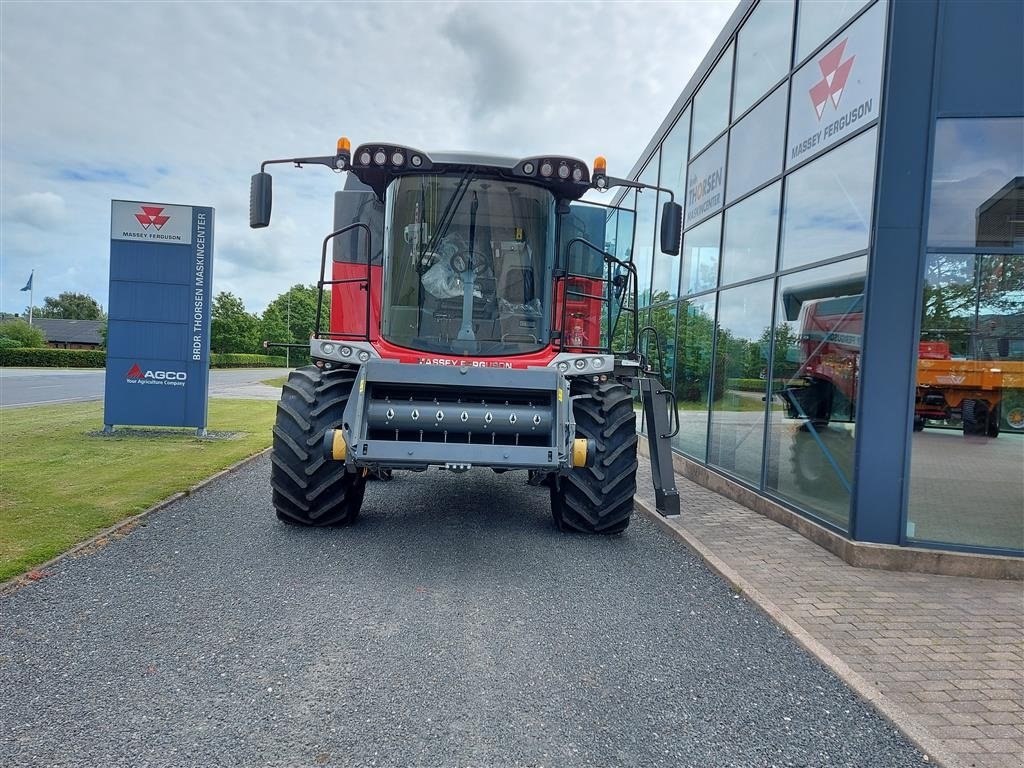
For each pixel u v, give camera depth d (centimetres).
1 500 650
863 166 566
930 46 530
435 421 518
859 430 550
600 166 582
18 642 363
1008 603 474
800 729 311
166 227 1134
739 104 852
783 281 711
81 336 8400
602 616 436
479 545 582
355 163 563
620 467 606
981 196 533
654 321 1216
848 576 521
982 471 543
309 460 574
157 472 819
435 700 319
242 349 8175
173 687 321
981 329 540
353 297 702
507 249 586
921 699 340
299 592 452
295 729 289
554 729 299
